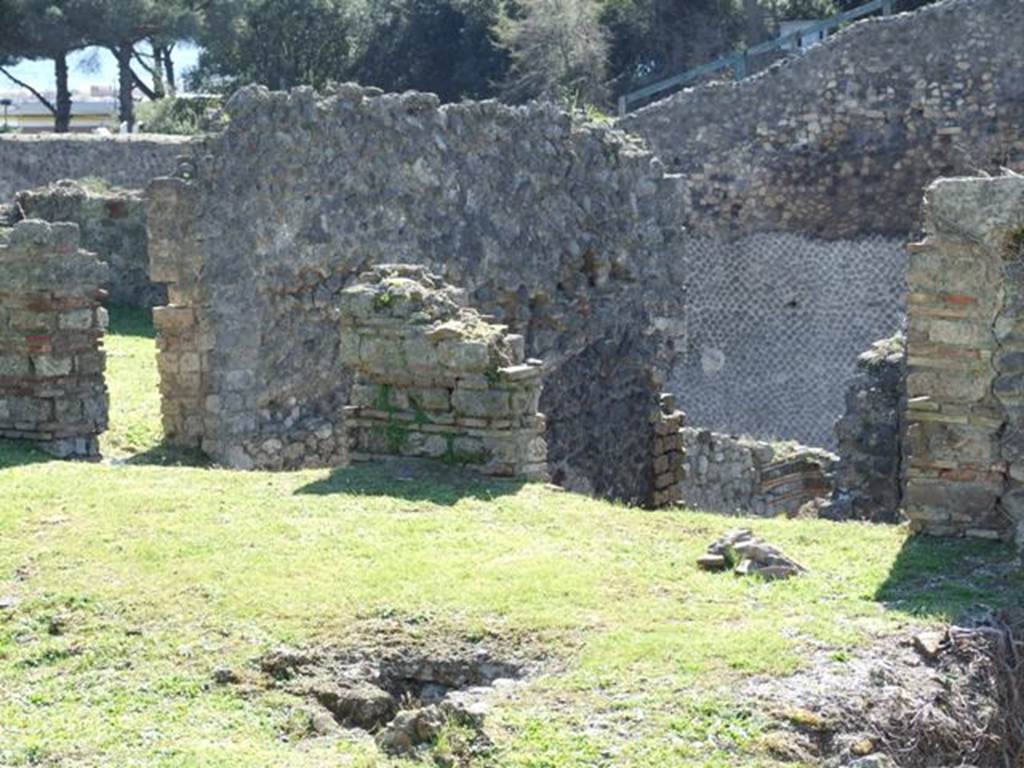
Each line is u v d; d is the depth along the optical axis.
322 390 16.52
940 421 10.31
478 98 47.38
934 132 34.28
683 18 47.97
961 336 10.20
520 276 18.64
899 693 7.77
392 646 8.41
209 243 15.25
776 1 48.31
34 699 7.98
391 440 12.13
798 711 7.51
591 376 19.67
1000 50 33.78
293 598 8.96
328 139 16.39
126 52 52.06
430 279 12.70
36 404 13.35
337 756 7.36
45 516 10.70
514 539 10.12
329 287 16.52
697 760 7.14
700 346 35.44
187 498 11.11
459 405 11.88
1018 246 10.01
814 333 34.91
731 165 35.09
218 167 15.33
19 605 9.04
